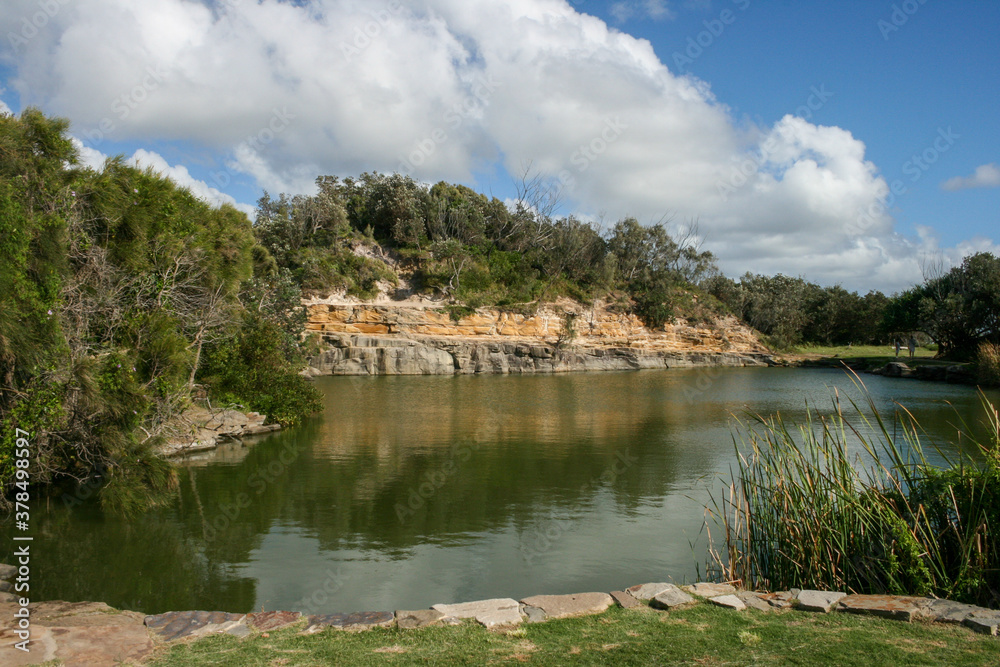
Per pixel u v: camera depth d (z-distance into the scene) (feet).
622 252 229.66
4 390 33.12
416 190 225.97
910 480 24.67
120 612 19.42
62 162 37.93
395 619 18.44
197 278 47.96
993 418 23.77
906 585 22.17
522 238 222.28
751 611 18.85
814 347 259.19
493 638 16.85
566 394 113.09
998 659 14.99
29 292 31.73
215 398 68.64
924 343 252.62
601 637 16.81
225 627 17.99
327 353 156.76
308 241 191.42
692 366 201.16
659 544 32.22
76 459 39.52
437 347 167.63
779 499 25.91
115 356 36.24
